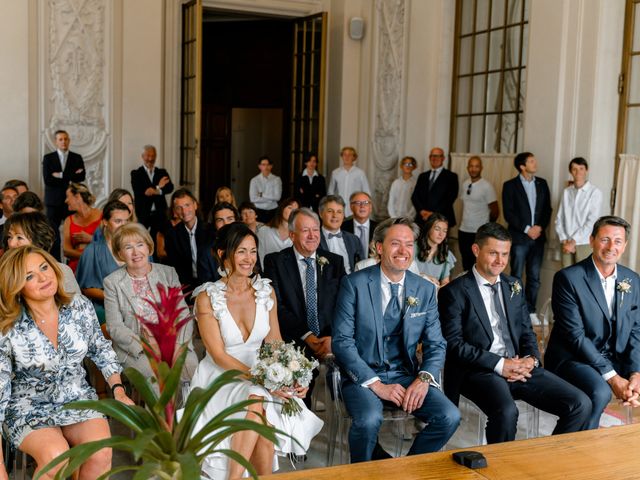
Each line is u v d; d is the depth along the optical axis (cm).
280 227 562
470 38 952
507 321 413
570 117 773
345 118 1146
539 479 250
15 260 305
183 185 1098
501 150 897
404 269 385
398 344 394
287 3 1139
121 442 177
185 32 1073
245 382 356
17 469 379
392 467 258
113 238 418
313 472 253
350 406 366
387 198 1091
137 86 1038
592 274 426
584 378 407
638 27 735
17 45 946
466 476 251
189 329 416
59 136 942
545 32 795
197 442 186
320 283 459
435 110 988
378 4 1096
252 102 1368
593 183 757
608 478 252
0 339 305
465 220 882
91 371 452
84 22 1002
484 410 387
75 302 329
